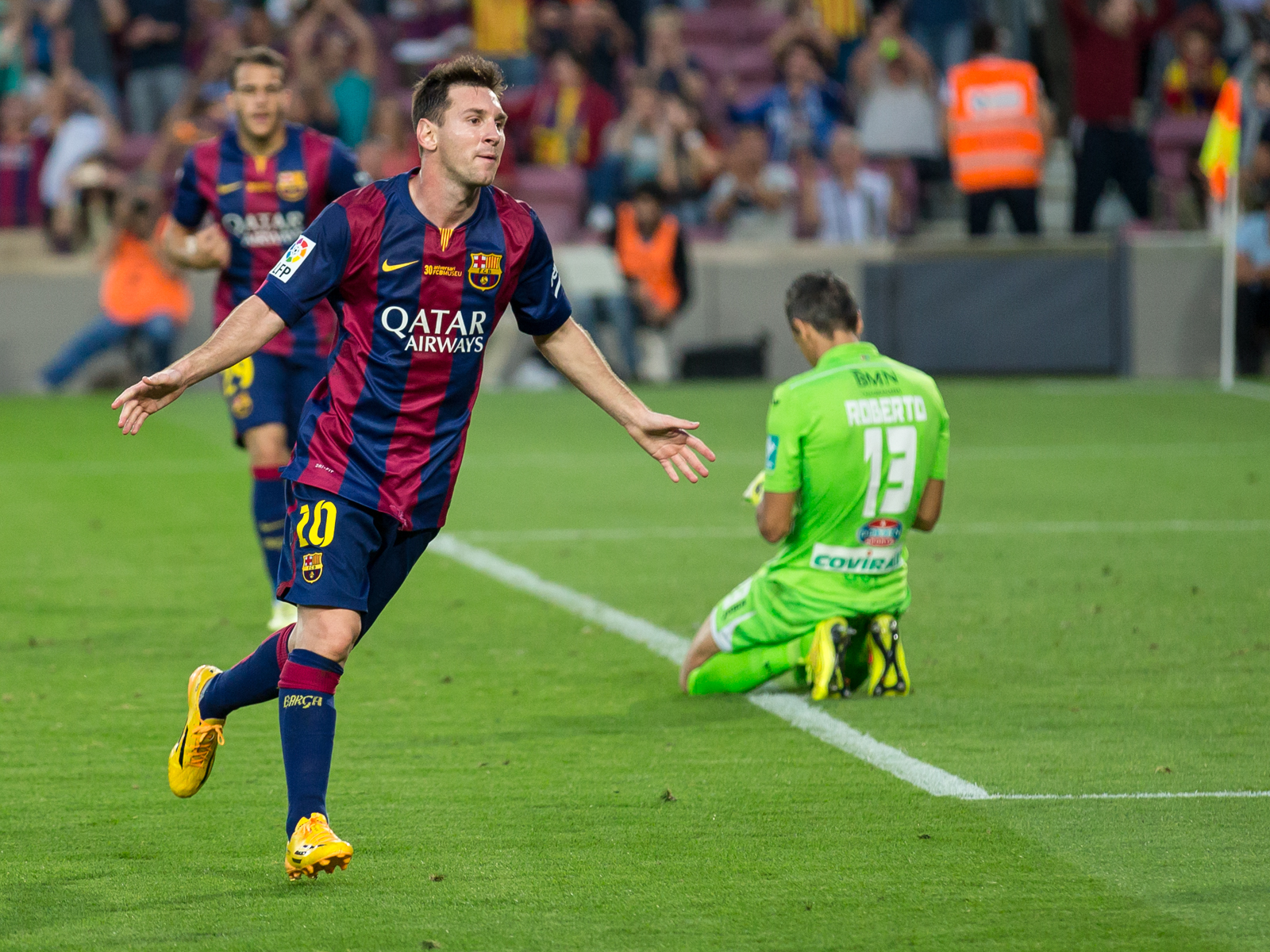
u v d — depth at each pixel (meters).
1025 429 46.62
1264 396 52.44
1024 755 16.86
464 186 13.24
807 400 18.80
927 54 69.31
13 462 42.06
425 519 13.81
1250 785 15.73
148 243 54.91
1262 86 58.12
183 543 31.11
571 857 13.77
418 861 13.70
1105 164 58.97
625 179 63.38
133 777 16.33
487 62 13.37
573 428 48.41
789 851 13.87
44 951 11.69
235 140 23.53
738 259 59.19
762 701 19.38
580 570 28.27
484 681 20.53
